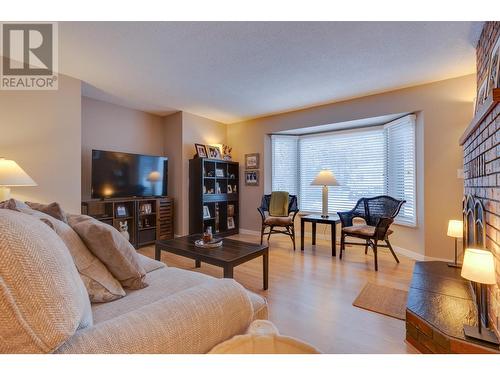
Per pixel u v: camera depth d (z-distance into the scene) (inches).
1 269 21.0
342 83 124.9
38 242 24.2
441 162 120.2
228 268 80.7
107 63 104.3
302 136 188.9
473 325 53.4
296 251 143.9
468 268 52.3
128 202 150.4
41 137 108.4
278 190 187.9
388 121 148.6
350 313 76.2
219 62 103.3
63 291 24.0
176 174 179.2
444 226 119.3
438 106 121.1
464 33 82.9
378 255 135.4
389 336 65.1
